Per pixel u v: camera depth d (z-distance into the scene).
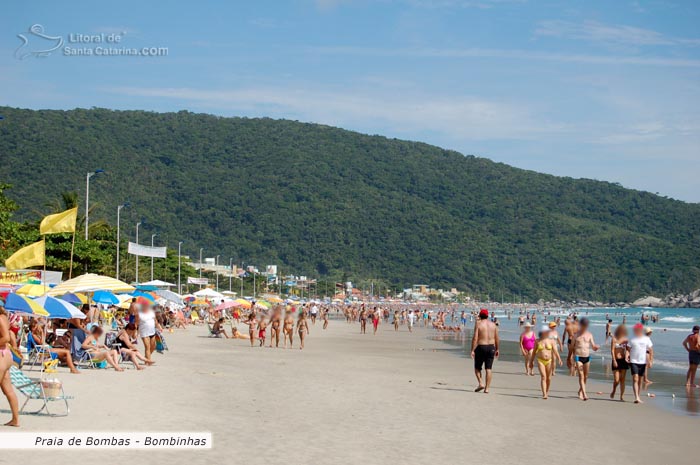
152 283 46.22
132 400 16.52
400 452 12.19
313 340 49.25
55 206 79.00
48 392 14.03
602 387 23.03
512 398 19.45
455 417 15.87
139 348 32.97
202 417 14.66
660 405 19.17
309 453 11.83
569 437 14.19
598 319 147.00
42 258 25.97
